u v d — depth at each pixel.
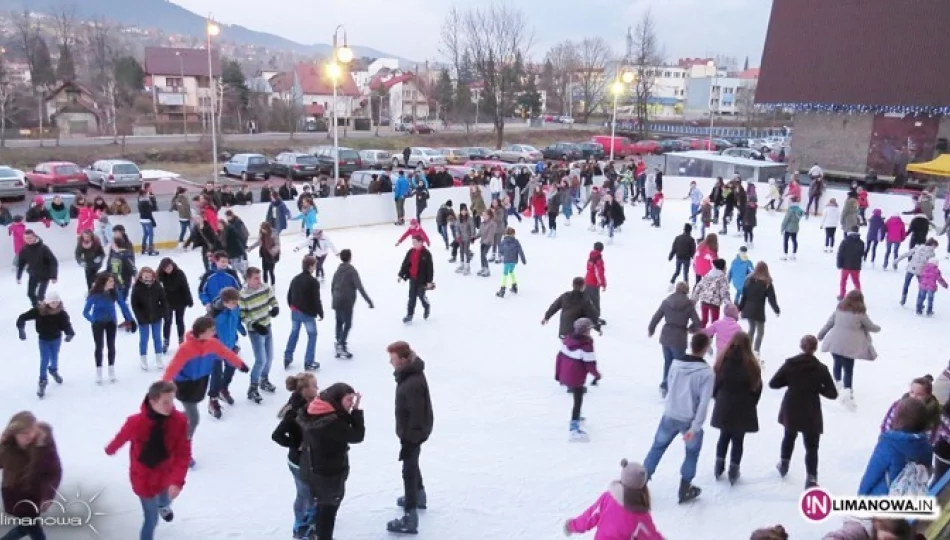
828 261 19.73
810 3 41.41
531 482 7.59
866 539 4.73
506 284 16.30
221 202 20.42
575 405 8.53
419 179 23.89
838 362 9.80
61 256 17.72
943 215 25.30
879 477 5.93
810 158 42.06
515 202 26.77
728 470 7.67
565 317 9.80
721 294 11.46
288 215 19.52
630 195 30.00
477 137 69.06
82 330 12.31
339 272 11.00
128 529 6.48
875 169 39.47
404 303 14.60
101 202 18.45
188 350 7.43
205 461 7.84
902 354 12.12
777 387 7.43
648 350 12.08
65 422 8.70
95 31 137.75
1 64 69.50
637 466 5.13
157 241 19.36
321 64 88.94
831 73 40.16
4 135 54.88
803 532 6.73
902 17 38.09
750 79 110.44
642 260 19.30
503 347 12.03
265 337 9.45
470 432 8.77
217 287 10.35
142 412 5.70
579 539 6.54
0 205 17.78
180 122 69.88
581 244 21.48
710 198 23.83
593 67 91.56
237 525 6.64
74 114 63.97
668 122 92.38
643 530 5.03
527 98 88.56
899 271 18.72
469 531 6.68
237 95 72.88
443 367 11.02
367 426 8.84
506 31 64.06
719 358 7.43
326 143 59.75
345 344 11.25
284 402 9.41
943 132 36.88
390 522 6.59
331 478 5.75
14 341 11.70
